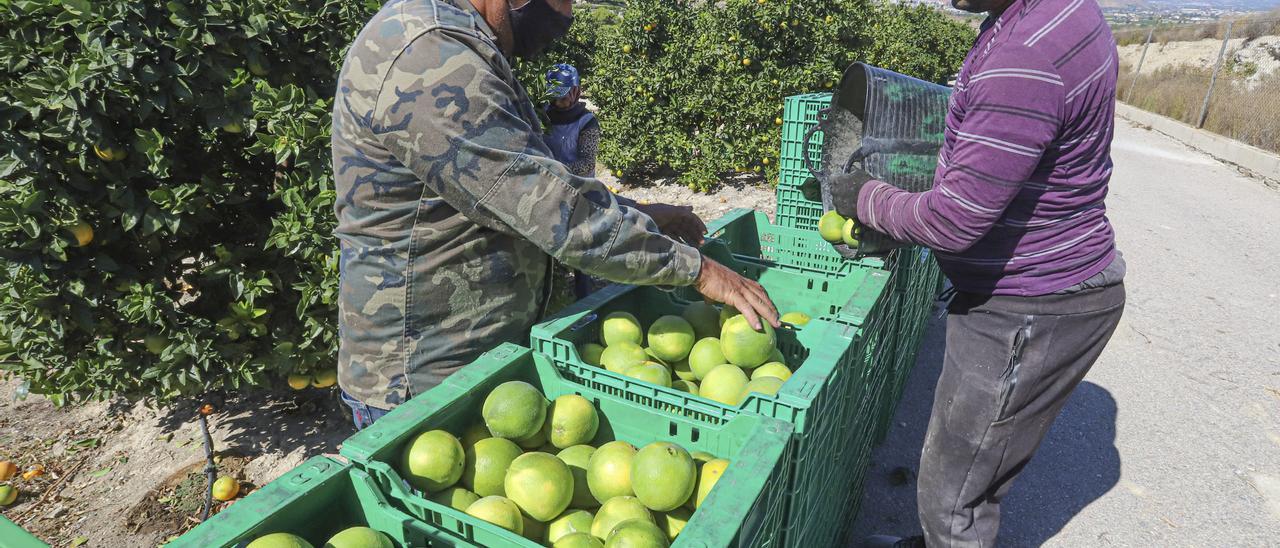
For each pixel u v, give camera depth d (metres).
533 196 1.69
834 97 2.50
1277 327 5.93
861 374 2.43
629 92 9.73
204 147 3.67
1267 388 4.94
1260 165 12.13
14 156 3.02
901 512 3.59
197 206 3.45
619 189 9.88
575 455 1.80
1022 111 1.78
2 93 3.02
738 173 10.41
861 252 2.44
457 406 1.77
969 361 2.27
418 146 1.66
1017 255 2.08
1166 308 6.30
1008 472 2.38
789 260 3.75
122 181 3.31
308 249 3.49
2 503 3.82
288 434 4.32
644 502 1.60
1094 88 1.83
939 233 1.97
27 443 4.38
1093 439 4.31
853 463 2.82
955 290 2.35
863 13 12.02
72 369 3.57
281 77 3.67
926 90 2.42
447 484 1.62
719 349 2.25
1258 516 3.68
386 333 1.96
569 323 2.10
